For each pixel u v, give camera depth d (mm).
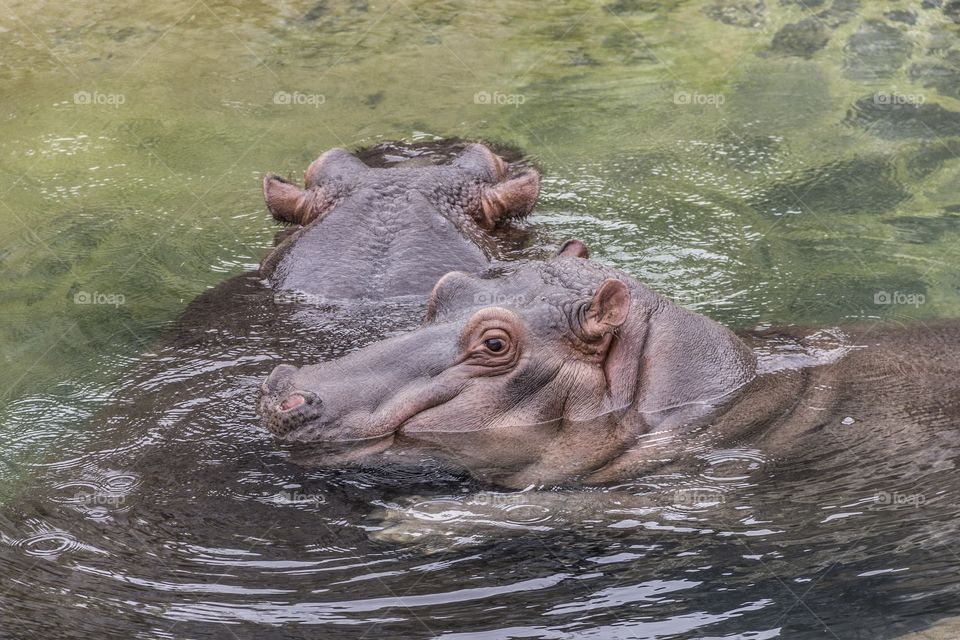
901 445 10062
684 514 9383
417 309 12211
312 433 9820
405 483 9578
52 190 16672
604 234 14984
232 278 13656
